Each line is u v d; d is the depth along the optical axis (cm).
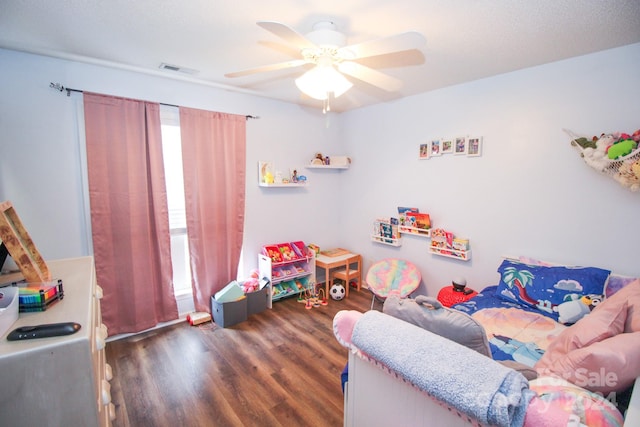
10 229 97
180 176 286
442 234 299
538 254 243
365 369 129
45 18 163
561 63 221
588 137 213
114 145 237
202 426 171
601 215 212
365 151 374
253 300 308
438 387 91
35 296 92
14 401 74
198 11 156
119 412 180
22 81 209
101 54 213
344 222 409
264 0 146
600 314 139
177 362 228
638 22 165
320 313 315
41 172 219
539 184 238
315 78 162
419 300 124
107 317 247
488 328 187
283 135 345
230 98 300
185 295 295
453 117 287
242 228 314
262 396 194
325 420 176
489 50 204
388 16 160
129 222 247
